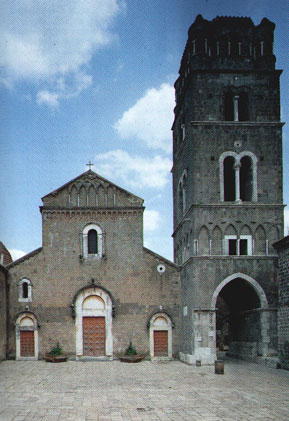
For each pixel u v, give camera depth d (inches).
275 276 1510.8
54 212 1718.8
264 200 1563.7
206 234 1529.3
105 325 1659.7
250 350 1584.6
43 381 1107.3
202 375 1230.3
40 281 1673.2
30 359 1621.6
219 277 1501.0
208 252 1518.2
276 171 1583.4
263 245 1533.0
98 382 1096.8
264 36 1641.2
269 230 1542.8
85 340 1649.9
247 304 1632.6
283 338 1419.8
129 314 1672.0
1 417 730.2
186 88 1689.2
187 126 1675.7
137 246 1717.5
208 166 1566.2
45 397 896.3
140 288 1690.5
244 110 1667.1
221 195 1552.7
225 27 1640.0
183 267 1657.2
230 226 1539.1
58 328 1647.4
